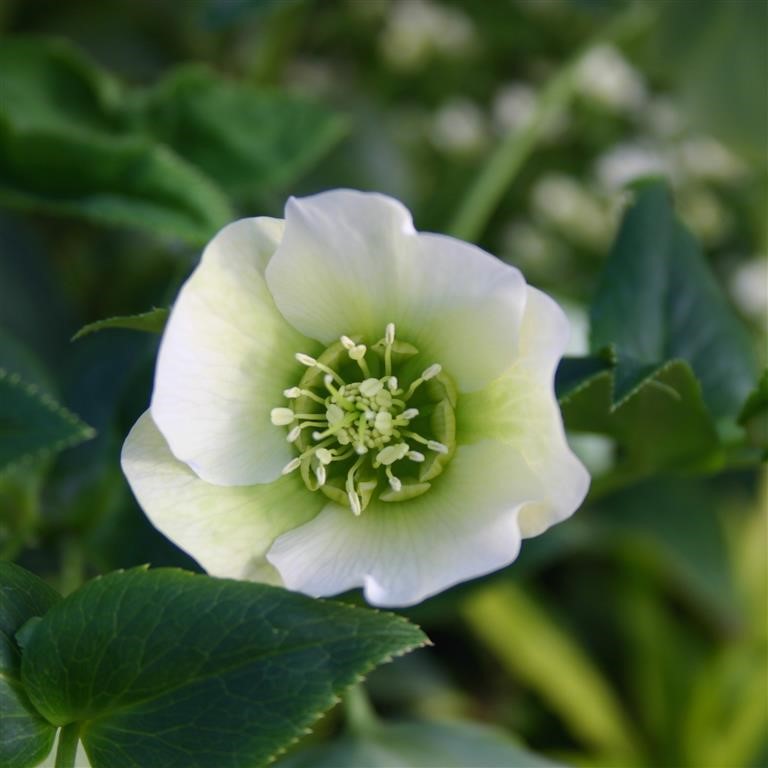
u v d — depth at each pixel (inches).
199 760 8.8
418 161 20.6
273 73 18.5
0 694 9.0
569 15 20.4
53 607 9.1
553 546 13.1
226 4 15.4
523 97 20.8
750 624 18.2
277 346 9.8
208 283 9.4
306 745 15.7
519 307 9.1
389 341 9.6
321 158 18.3
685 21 17.9
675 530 17.4
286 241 9.3
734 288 20.0
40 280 16.2
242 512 9.7
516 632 17.5
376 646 8.8
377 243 9.4
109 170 13.4
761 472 18.7
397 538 9.6
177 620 8.9
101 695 9.0
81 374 14.0
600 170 20.6
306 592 9.2
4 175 13.5
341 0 20.4
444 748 12.3
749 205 21.1
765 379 10.9
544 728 18.4
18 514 12.1
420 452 9.9
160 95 15.1
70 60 15.1
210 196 13.6
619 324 11.6
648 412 10.9
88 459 13.4
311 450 9.8
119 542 12.0
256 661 8.8
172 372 9.1
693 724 18.0
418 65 20.9
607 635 18.9
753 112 18.1
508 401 9.5
